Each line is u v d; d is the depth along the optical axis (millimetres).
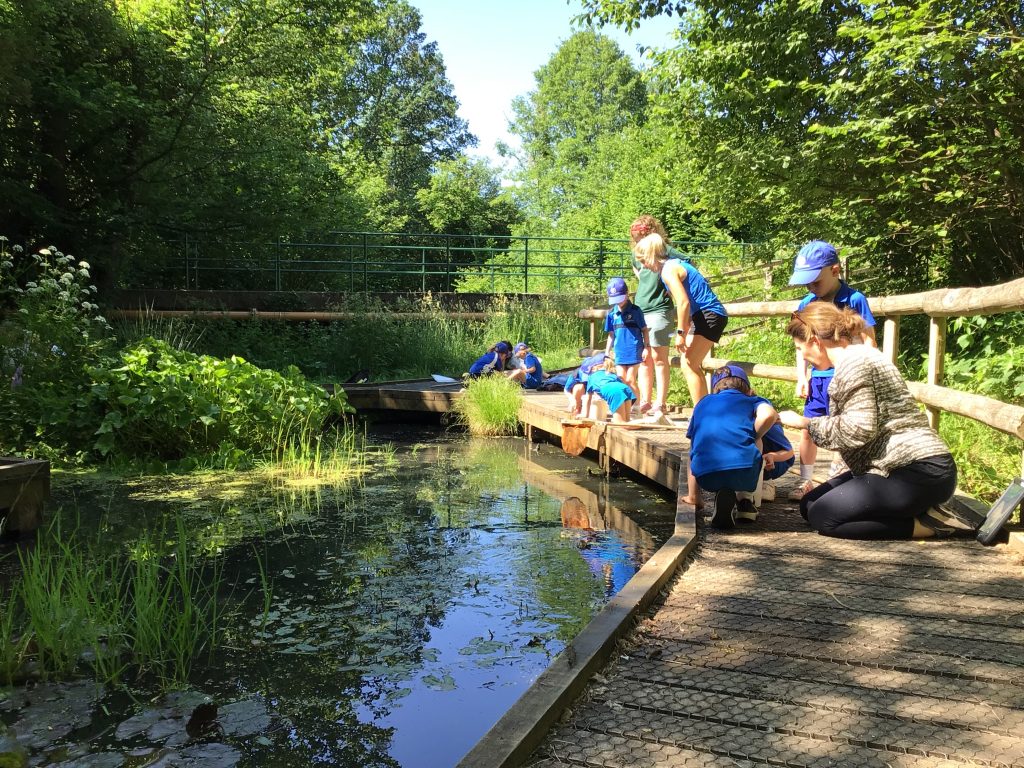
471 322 16281
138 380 7398
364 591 3842
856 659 2449
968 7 6879
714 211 11203
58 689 2779
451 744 2428
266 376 8289
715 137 9977
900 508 3680
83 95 12203
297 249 19141
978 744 1944
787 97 9273
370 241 24734
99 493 6062
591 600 3701
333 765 2301
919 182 7598
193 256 17453
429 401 10664
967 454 5051
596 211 30484
